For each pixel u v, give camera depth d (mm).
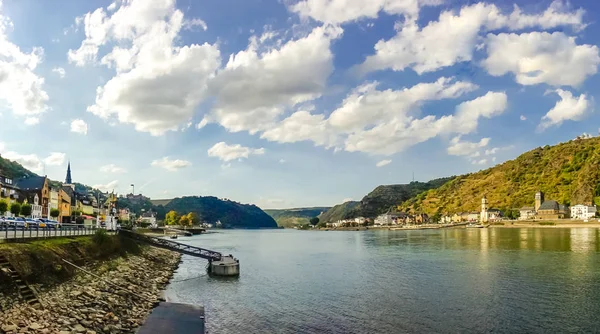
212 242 176125
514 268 71312
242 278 67062
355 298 50062
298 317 41625
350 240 192375
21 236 41562
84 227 75062
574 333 35812
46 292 34281
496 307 44406
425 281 60781
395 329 37406
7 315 27734
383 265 81750
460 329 37188
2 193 108312
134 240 81875
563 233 184375
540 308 43844
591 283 56719
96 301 37031
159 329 34594
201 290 56156
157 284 57312
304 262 91625
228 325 38594
